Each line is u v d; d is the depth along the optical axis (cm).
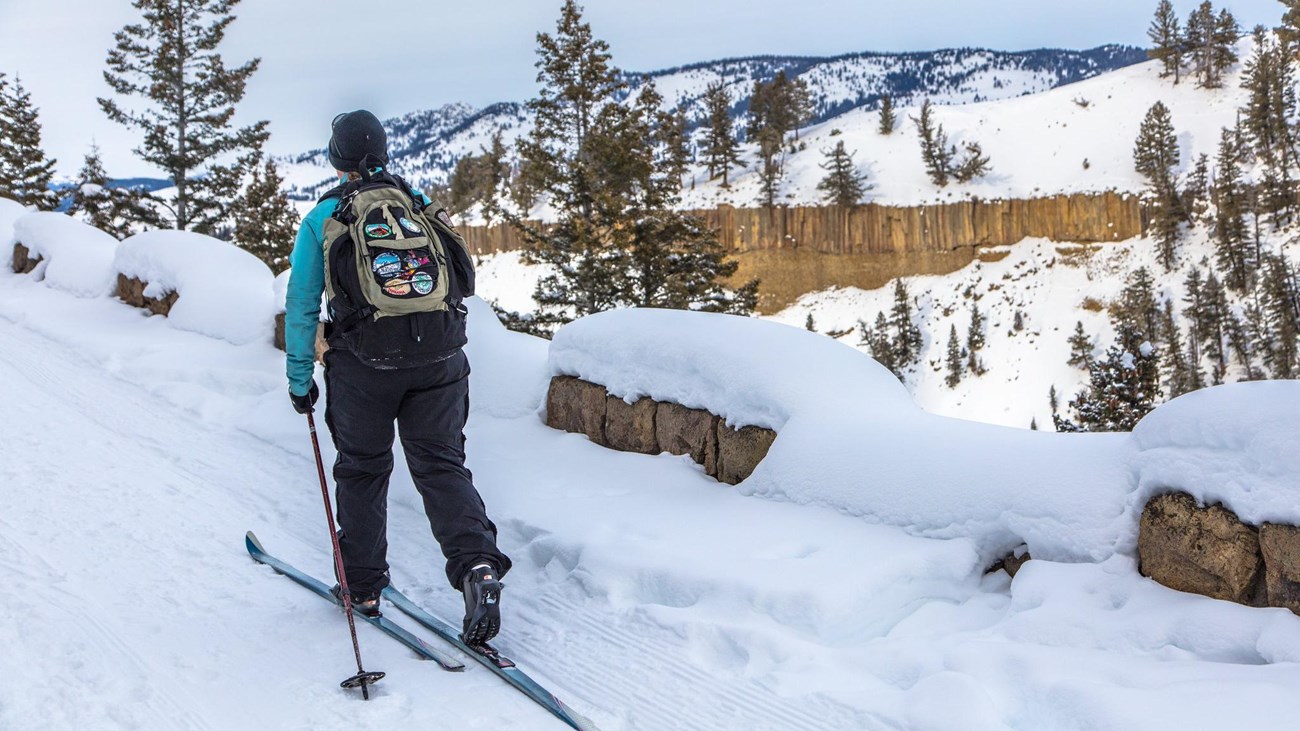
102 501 422
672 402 479
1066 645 279
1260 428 279
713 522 390
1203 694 233
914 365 11694
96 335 795
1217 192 11606
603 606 339
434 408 305
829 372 441
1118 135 13850
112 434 537
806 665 284
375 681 270
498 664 285
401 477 470
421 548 402
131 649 286
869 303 12638
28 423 536
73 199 3375
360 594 315
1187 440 298
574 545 376
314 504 450
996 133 14588
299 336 296
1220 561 280
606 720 265
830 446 397
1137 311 10412
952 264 12706
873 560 329
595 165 2812
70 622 298
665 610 322
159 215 3509
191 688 266
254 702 261
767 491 409
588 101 3203
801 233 12838
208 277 843
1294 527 265
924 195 13025
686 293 2655
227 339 777
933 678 260
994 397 11125
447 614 337
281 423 566
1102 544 311
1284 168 11775
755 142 14638
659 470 461
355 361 296
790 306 12838
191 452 519
